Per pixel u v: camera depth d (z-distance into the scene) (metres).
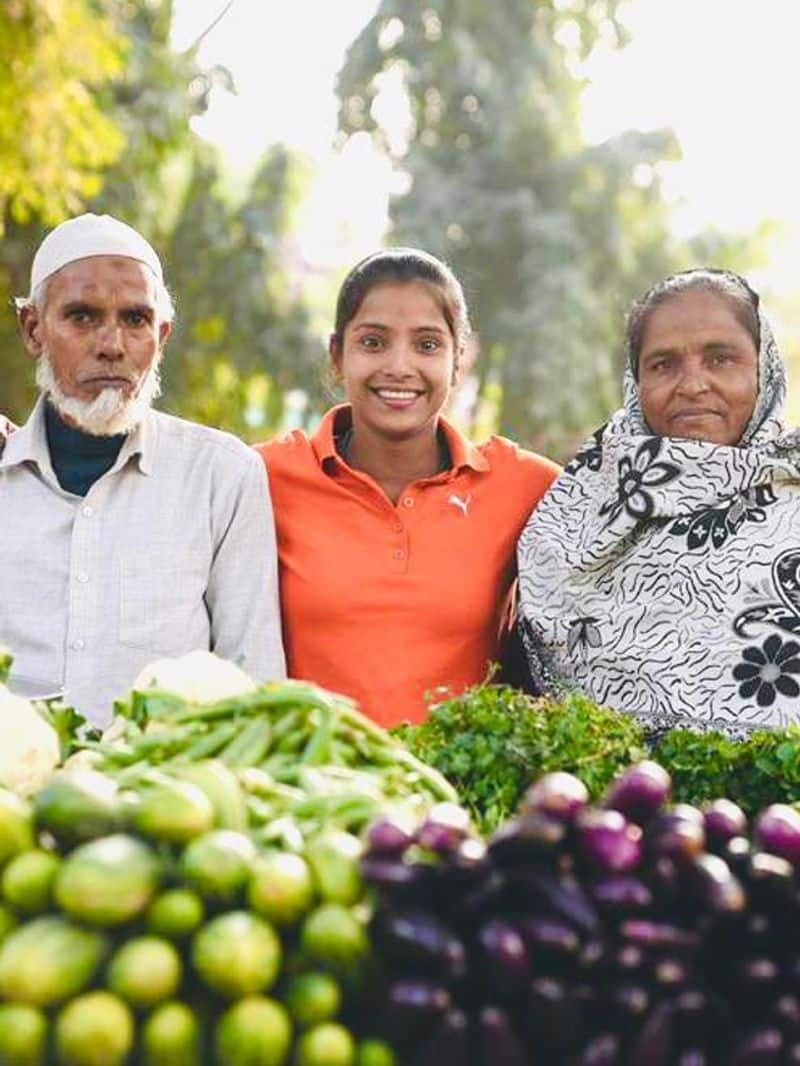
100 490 4.21
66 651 4.13
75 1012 2.17
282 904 2.21
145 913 2.21
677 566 3.97
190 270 17.06
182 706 2.99
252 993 2.18
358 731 2.83
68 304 4.11
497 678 4.25
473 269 22.23
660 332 4.02
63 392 4.15
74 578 4.15
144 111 14.53
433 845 2.27
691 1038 2.24
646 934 2.21
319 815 2.49
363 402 4.23
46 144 11.04
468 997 2.22
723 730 3.81
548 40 23.22
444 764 3.29
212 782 2.38
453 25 23.22
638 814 2.37
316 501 4.28
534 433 21.67
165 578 4.17
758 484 3.96
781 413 4.04
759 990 2.26
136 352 4.14
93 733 3.15
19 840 2.27
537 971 2.21
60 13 10.82
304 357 17.34
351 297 4.25
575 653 4.05
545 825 2.24
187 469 4.27
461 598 4.17
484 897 2.22
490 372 22.20
